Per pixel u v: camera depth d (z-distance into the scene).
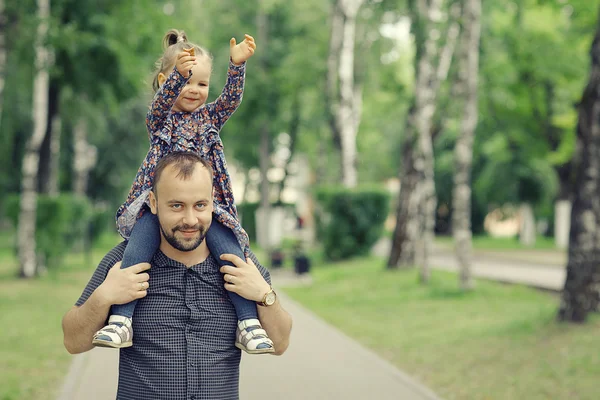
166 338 3.07
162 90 3.26
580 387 7.87
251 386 8.22
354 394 7.83
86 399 7.49
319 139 37.91
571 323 10.84
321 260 27.95
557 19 26.58
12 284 19.17
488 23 21.31
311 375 8.80
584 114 10.91
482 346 10.41
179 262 3.14
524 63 28.22
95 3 20.19
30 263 20.78
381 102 36.66
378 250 38.16
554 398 7.60
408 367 9.49
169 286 3.11
